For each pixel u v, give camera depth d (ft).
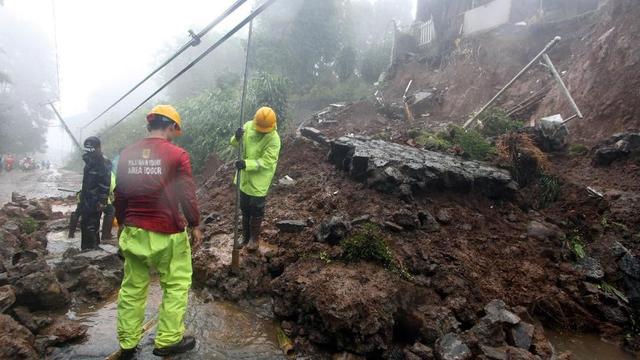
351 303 11.30
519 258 15.78
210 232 17.80
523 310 12.97
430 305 12.51
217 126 41.34
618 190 19.07
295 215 18.19
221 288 14.44
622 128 23.03
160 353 10.62
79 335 11.37
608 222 17.52
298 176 23.03
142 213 10.00
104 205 17.84
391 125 38.22
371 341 11.11
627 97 23.72
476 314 13.05
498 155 21.90
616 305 14.07
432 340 11.55
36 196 47.01
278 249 15.78
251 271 14.73
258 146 15.37
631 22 25.89
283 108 42.29
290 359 11.10
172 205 10.17
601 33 29.27
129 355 10.50
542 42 37.83
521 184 20.76
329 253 14.01
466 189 18.78
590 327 13.82
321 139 25.88
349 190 18.92
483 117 29.27
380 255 13.39
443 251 15.14
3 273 13.23
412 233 15.75
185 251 10.66
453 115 39.42
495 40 42.39
